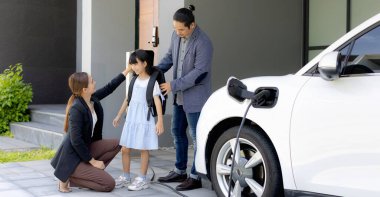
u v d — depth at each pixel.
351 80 3.54
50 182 5.56
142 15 9.66
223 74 8.44
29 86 10.12
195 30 5.12
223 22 8.41
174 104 5.41
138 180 5.23
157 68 5.23
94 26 8.03
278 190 3.97
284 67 9.28
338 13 9.20
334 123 3.53
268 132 3.93
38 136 8.53
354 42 3.64
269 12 9.03
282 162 3.83
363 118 3.39
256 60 8.85
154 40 8.20
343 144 3.47
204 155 4.59
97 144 5.34
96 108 5.30
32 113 9.99
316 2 9.52
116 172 6.12
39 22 11.48
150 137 5.15
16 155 7.32
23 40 11.31
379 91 3.37
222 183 4.45
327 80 3.63
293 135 3.76
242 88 4.16
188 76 5.00
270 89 4.03
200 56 5.02
